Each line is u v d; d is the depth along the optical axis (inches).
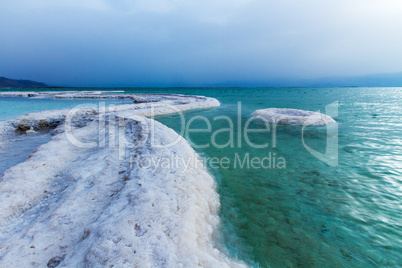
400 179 220.1
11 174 188.2
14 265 99.2
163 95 1525.6
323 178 230.7
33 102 1115.9
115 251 100.4
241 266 111.6
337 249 132.1
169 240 111.9
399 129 445.7
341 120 572.4
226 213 171.5
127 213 130.4
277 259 125.6
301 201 187.3
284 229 151.7
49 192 173.8
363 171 243.1
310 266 120.6
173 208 140.5
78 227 128.9
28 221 138.9
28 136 413.1
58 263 102.4
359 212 168.1
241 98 1563.7
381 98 1541.6
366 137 388.5
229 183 224.5
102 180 186.1
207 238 133.0
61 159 236.1
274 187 214.4
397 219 157.5
